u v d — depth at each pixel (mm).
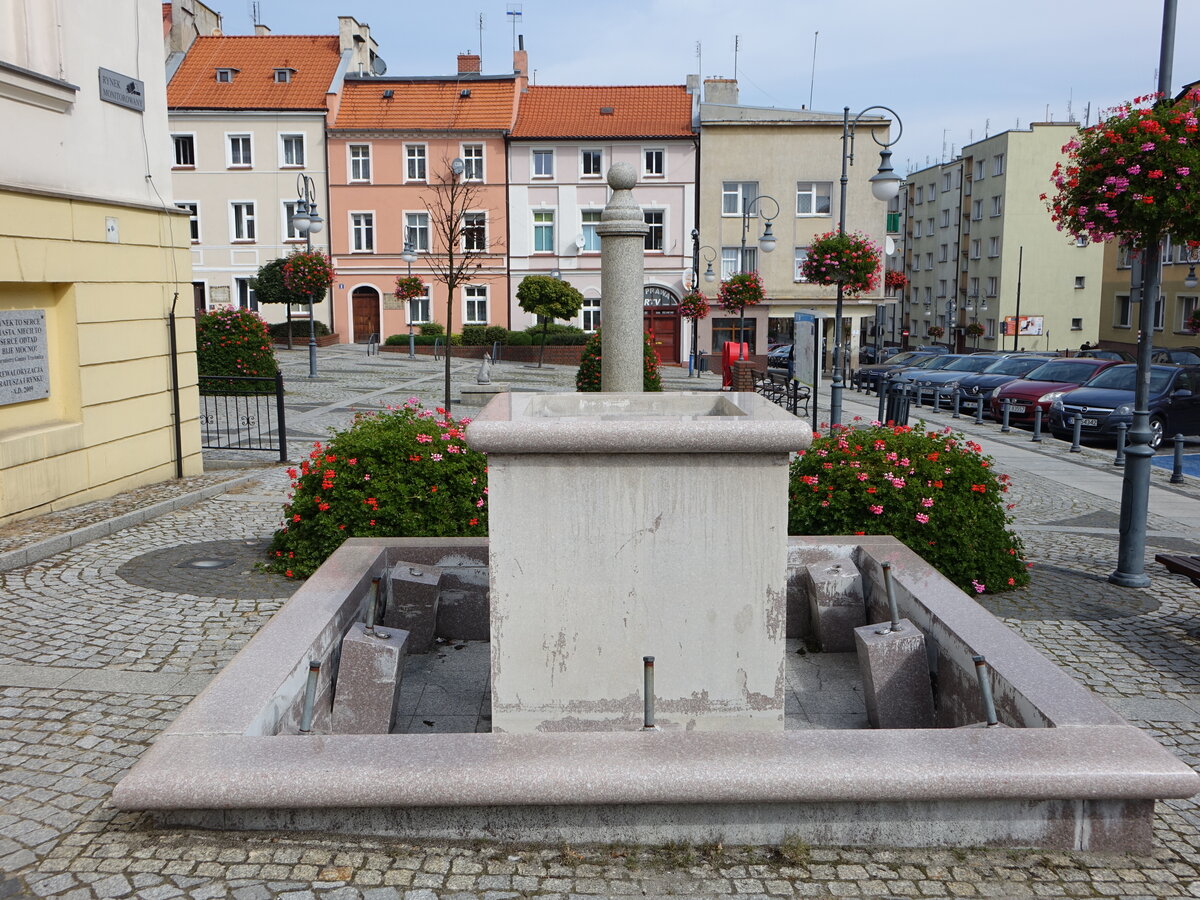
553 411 4781
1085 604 7020
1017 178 52469
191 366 11281
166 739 3545
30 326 8711
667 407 4801
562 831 3441
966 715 4352
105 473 9695
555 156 43281
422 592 5582
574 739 3570
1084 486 12953
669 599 3885
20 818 3678
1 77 7961
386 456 7207
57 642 5746
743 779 3350
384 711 4375
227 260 44062
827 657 5633
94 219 9352
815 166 42594
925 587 5168
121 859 3352
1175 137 6430
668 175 43062
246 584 7012
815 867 3367
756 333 43844
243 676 3982
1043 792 3383
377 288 44156
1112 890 3285
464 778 3338
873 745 3537
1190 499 12180
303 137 43125
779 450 3773
